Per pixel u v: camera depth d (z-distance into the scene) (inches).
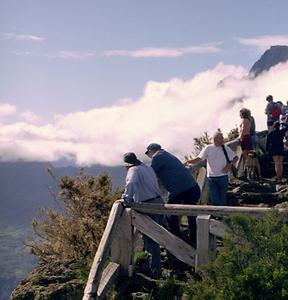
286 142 689.0
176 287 343.6
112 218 346.6
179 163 400.8
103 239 334.0
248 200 521.7
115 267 352.5
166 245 351.9
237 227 294.8
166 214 354.3
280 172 591.5
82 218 445.4
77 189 466.9
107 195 468.8
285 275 269.9
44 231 463.2
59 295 352.8
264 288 269.6
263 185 547.5
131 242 356.5
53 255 443.5
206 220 341.7
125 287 348.5
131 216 355.9
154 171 397.1
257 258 282.2
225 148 455.2
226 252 286.2
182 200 398.3
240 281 271.6
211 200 473.4
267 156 640.4
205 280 287.0
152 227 353.7
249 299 269.7
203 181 504.1
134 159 371.9
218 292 277.3
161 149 405.7
